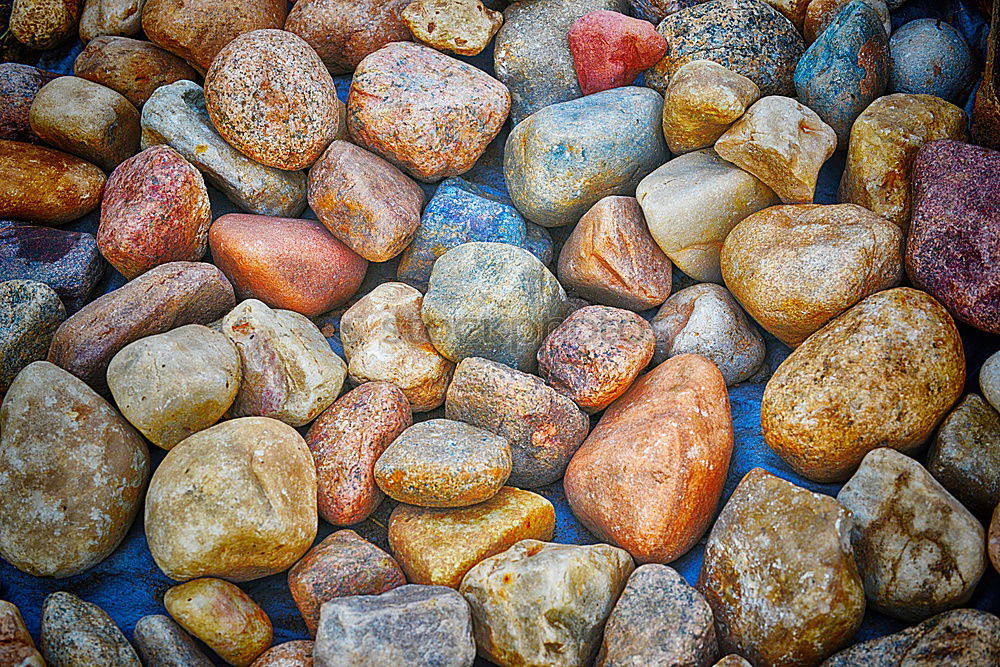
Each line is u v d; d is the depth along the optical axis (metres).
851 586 0.92
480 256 1.07
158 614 0.98
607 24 1.12
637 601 0.94
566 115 1.10
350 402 1.04
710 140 1.10
